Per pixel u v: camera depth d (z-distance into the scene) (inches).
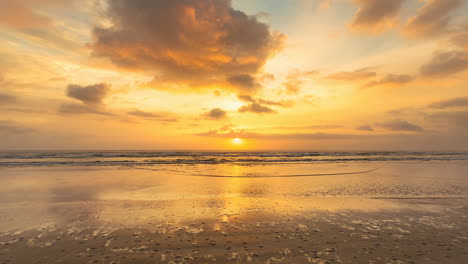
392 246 196.4
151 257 174.9
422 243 203.0
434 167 924.6
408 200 366.0
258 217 276.7
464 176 651.5
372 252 185.0
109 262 167.2
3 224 250.1
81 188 463.5
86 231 229.6
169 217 276.2
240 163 1146.7
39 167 882.1
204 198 380.5
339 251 186.4
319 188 471.5
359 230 234.2
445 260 172.4
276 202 352.8
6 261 168.6
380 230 234.4
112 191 436.8
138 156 1680.6
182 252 183.6
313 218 273.6
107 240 207.5
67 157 1471.5
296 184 520.4
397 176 650.2
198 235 219.8
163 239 209.6
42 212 296.8
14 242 202.5
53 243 200.5
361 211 303.9
